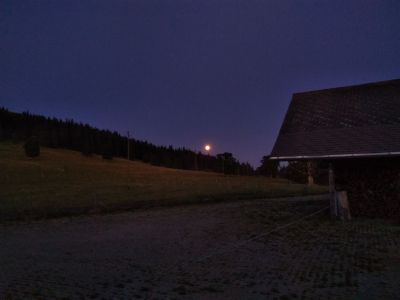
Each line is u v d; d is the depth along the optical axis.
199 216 19.58
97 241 13.45
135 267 9.66
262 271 9.10
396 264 9.54
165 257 10.79
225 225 16.52
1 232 16.03
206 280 8.41
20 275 9.00
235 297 7.23
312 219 17.67
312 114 20.42
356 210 18.31
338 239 12.89
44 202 25.61
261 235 13.93
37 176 43.12
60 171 48.19
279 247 11.85
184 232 15.04
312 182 49.88
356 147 17.22
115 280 8.48
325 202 24.81
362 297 7.14
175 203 25.42
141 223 17.72
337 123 19.11
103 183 39.44
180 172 61.88
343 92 21.06
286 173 62.72
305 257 10.45
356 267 9.28
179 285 8.04
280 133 20.09
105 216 20.56
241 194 30.61
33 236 14.83
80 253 11.47
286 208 21.89
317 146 18.25
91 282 8.35
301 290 7.59
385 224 16.02
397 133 17.11
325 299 7.05
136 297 7.29
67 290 7.77
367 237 13.16
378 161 18.02
